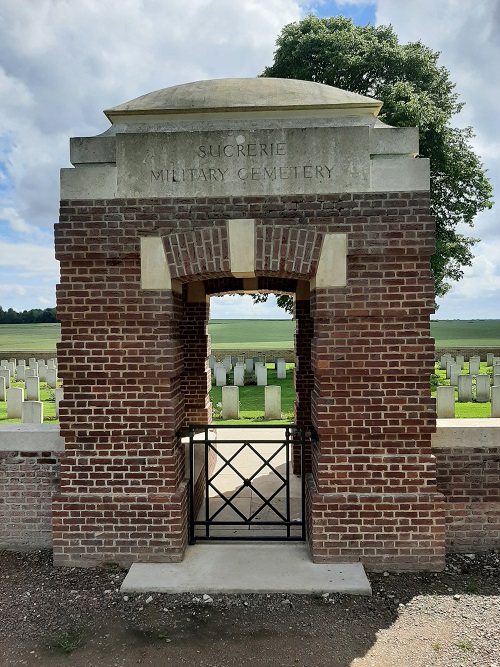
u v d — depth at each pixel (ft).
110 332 17.12
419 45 65.72
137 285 17.08
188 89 18.51
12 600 15.61
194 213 17.04
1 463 19.07
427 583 16.26
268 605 15.11
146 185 17.04
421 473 16.93
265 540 18.79
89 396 17.22
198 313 28.22
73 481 17.38
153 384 17.13
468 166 64.49
